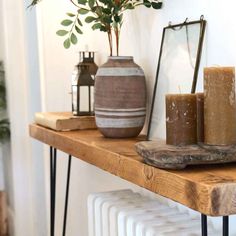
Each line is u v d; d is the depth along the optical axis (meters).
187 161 0.94
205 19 1.28
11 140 3.29
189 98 1.05
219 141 1.00
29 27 3.02
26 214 3.32
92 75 1.82
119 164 1.16
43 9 2.56
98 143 1.40
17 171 3.28
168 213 1.41
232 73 1.00
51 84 2.57
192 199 0.84
